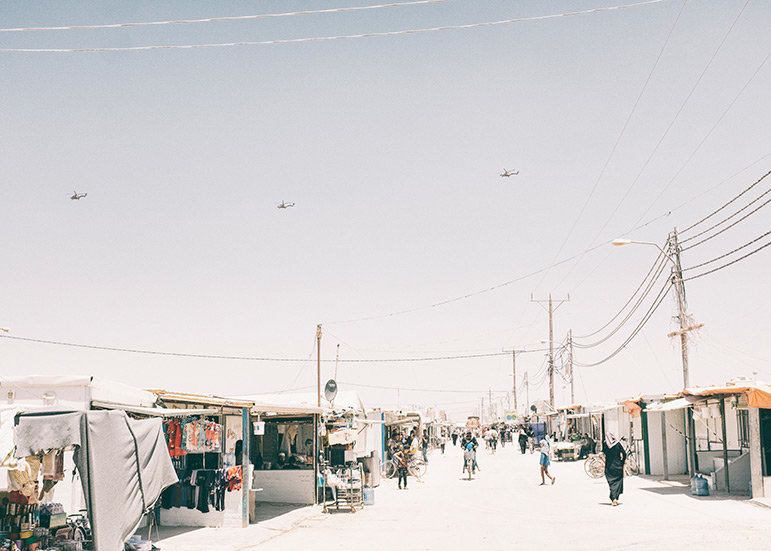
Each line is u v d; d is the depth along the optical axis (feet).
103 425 35.68
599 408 131.85
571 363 184.14
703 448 91.20
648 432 100.01
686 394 76.07
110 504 35.76
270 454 82.64
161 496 57.26
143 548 44.37
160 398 51.39
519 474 112.06
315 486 73.77
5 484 38.91
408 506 72.43
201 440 53.93
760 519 54.03
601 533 49.57
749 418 67.87
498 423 341.62
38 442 33.53
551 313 196.44
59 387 43.39
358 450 92.07
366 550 45.39
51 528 40.22
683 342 86.94
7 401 42.88
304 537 52.37
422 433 169.89
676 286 87.30
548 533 50.34
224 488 57.57
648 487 83.25
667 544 43.83
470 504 72.38
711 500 67.72
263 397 108.99
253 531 54.95
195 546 47.96
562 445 146.92
